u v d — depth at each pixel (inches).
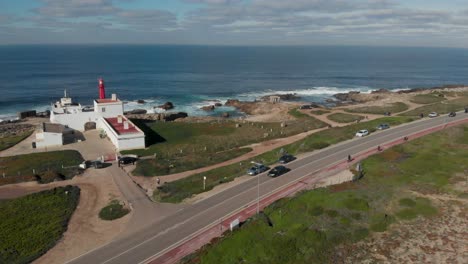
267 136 3029.0
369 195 1731.1
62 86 6786.4
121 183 2011.6
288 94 5915.4
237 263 1218.0
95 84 7076.8
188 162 2388.0
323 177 1961.1
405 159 2228.1
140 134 2706.7
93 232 1446.9
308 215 1545.3
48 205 1732.3
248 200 1688.0
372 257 1288.1
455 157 2235.5
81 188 1951.3
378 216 1539.1
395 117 3412.9
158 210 1619.1
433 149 2379.4
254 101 5334.6
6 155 2541.8
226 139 3002.0
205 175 2092.8
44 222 1553.9
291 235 1380.4
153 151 2650.1
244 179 1950.1
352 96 5753.0
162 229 1443.2
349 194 1722.4
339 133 2874.0
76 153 2573.8
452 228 1465.3
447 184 1862.7
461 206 1636.3
